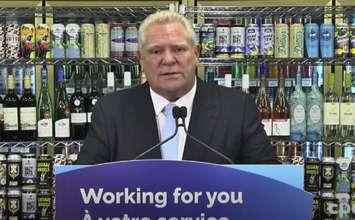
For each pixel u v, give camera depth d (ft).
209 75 8.68
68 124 8.44
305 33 8.23
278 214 2.97
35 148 8.61
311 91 8.44
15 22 8.59
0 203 8.22
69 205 2.95
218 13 8.53
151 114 4.84
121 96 5.07
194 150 4.68
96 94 8.55
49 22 8.76
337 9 8.41
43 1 8.96
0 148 8.47
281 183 2.97
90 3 8.96
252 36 8.21
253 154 4.88
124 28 8.40
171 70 4.55
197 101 4.94
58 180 2.94
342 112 8.27
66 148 8.36
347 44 8.14
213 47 8.27
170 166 2.96
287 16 8.68
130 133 4.81
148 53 4.57
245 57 8.24
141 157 4.47
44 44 8.24
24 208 8.27
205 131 4.81
